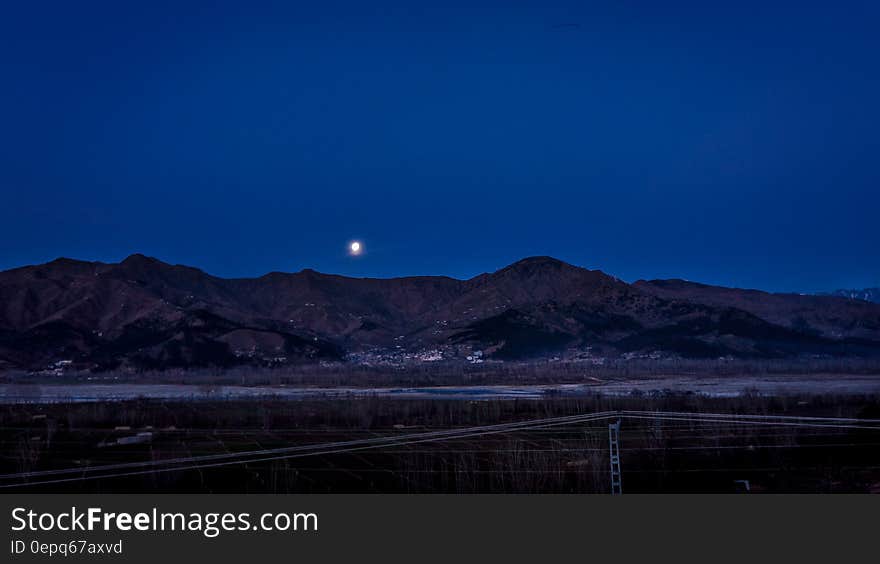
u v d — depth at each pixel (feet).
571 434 164.35
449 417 222.69
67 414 239.71
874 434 129.70
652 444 130.62
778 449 120.57
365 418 212.43
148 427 201.57
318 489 110.11
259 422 213.87
